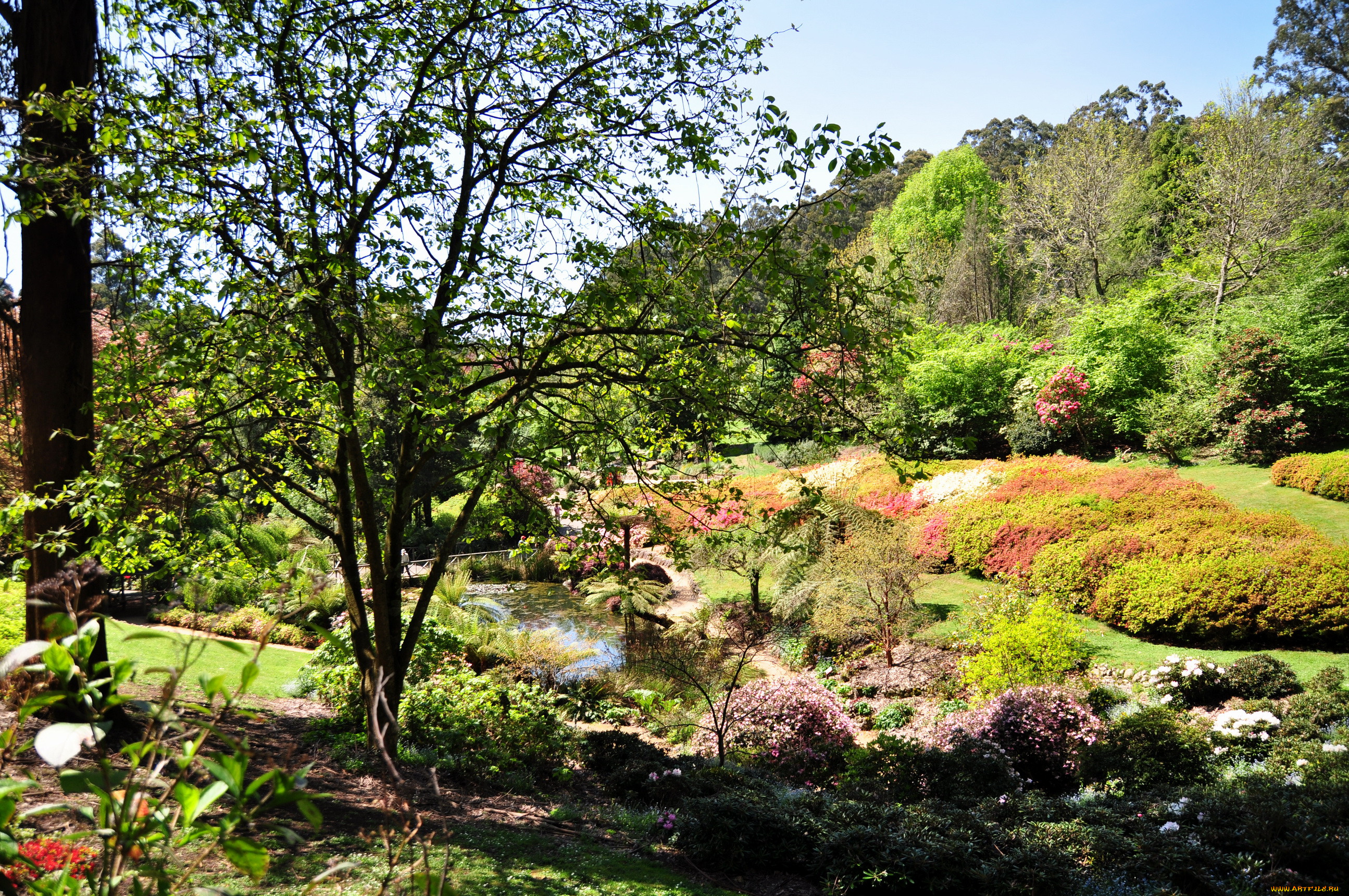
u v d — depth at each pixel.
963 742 9.76
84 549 6.70
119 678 1.29
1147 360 25.44
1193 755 9.19
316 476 8.68
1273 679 10.89
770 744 11.12
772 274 6.73
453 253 7.38
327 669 10.35
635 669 15.44
